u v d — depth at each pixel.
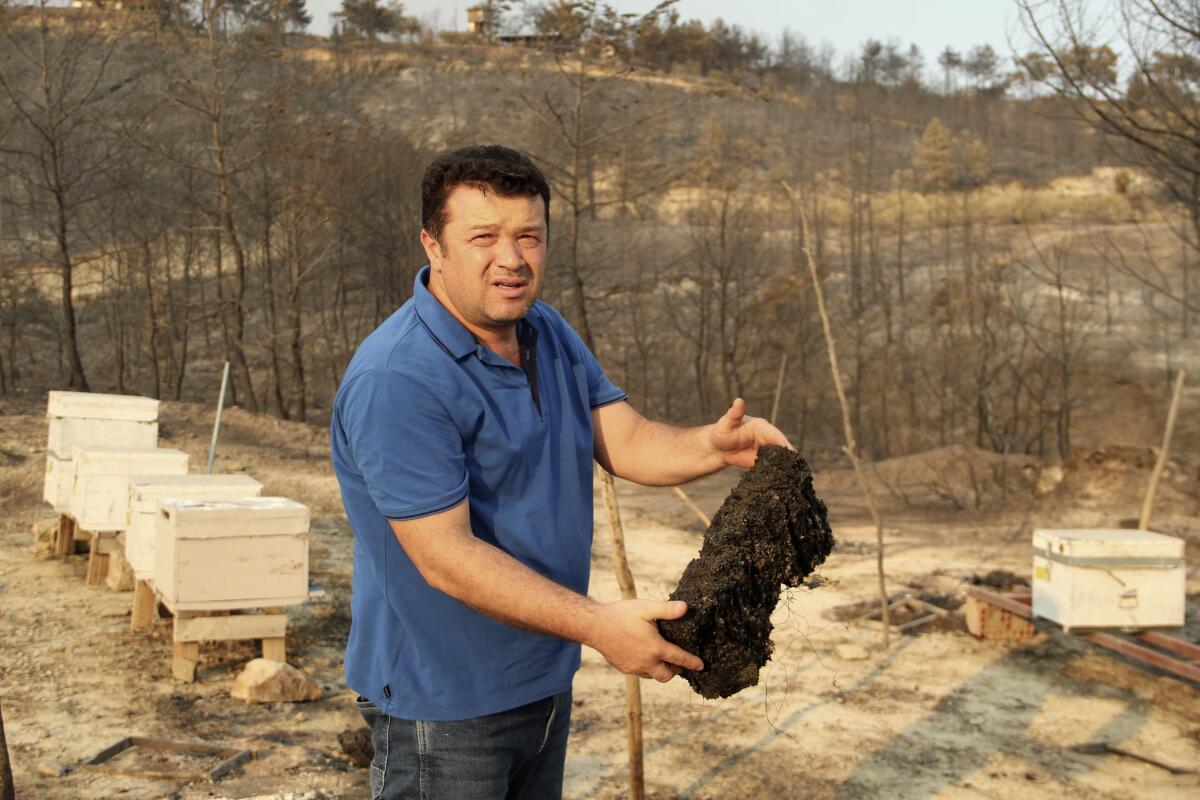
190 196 27.94
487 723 2.33
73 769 5.43
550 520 2.35
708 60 89.81
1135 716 7.02
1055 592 7.69
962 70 124.44
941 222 57.84
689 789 5.71
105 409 10.27
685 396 41.53
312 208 27.22
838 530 15.16
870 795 5.69
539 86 24.69
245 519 6.78
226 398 35.50
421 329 2.25
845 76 114.62
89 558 9.82
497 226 2.17
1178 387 9.48
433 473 2.13
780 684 7.55
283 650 7.08
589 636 2.00
